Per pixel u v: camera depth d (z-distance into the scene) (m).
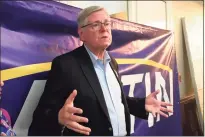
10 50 1.08
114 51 1.66
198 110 2.51
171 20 2.91
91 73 1.06
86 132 0.89
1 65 1.05
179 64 2.80
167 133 2.02
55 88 0.99
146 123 1.82
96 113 1.02
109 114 1.06
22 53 1.13
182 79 2.78
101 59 1.14
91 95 1.01
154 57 1.99
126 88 1.71
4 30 1.06
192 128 2.44
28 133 1.08
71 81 1.00
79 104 1.00
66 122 0.89
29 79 1.15
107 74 1.13
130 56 1.77
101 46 1.11
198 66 2.58
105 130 1.03
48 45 1.24
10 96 1.08
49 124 0.97
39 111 1.02
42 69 1.20
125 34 1.74
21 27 1.13
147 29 1.94
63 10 1.31
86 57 1.10
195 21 2.70
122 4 2.53
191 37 2.76
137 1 2.62
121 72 1.68
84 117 0.94
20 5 1.11
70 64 1.03
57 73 1.00
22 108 1.12
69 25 1.33
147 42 1.94
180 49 2.86
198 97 2.56
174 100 2.17
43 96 1.03
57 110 0.96
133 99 1.32
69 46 1.33
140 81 1.83
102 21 1.12
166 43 2.15
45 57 1.22
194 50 2.64
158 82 2.00
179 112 2.20
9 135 1.06
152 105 1.28
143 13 2.68
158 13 2.82
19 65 1.11
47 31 1.24
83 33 1.13
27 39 1.15
